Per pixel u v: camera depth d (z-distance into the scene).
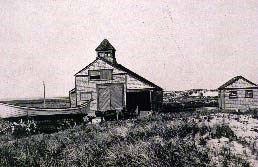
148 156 11.30
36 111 25.22
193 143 13.11
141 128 16.33
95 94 32.00
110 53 37.16
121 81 31.97
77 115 27.00
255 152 12.32
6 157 13.18
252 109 31.19
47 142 15.55
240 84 32.81
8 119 24.75
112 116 27.16
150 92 32.03
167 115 24.72
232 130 15.81
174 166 10.81
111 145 13.48
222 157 11.66
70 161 12.13
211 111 29.59
